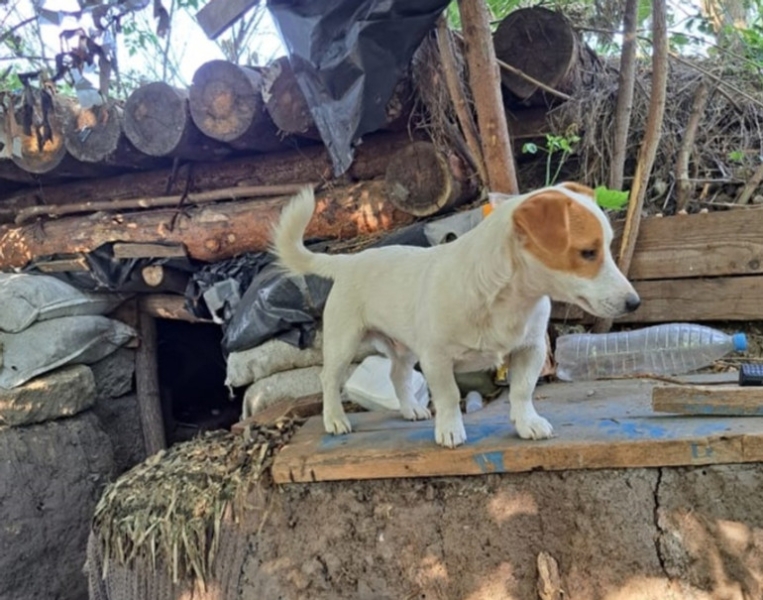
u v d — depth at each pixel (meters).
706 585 0.75
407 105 1.42
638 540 0.78
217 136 1.53
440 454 0.84
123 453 1.88
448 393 0.85
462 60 1.41
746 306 1.22
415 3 1.12
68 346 1.69
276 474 0.90
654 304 1.30
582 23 1.57
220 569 0.93
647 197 1.43
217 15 1.28
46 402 1.62
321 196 1.57
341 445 0.92
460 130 1.44
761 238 1.20
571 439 0.81
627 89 1.35
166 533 0.95
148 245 1.71
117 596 1.00
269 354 1.38
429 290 0.83
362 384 1.17
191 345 2.25
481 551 0.83
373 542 0.87
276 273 1.41
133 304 1.92
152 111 1.58
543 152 1.49
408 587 0.85
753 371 0.91
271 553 0.90
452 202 1.41
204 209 1.69
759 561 0.74
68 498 1.62
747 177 1.39
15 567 1.52
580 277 0.71
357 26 1.14
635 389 1.06
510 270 0.75
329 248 1.50
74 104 1.70
